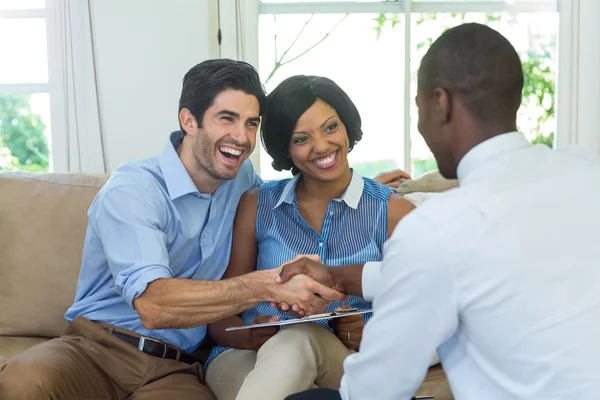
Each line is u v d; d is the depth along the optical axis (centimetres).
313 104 188
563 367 103
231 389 186
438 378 194
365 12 297
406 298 111
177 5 287
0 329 227
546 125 304
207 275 201
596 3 296
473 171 116
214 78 187
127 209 184
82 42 291
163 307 174
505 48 116
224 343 197
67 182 235
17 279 227
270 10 298
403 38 297
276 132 191
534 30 299
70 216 229
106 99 291
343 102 190
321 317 168
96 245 197
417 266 109
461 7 297
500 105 116
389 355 115
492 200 109
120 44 289
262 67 301
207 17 287
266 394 160
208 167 191
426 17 297
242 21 295
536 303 105
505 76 115
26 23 298
